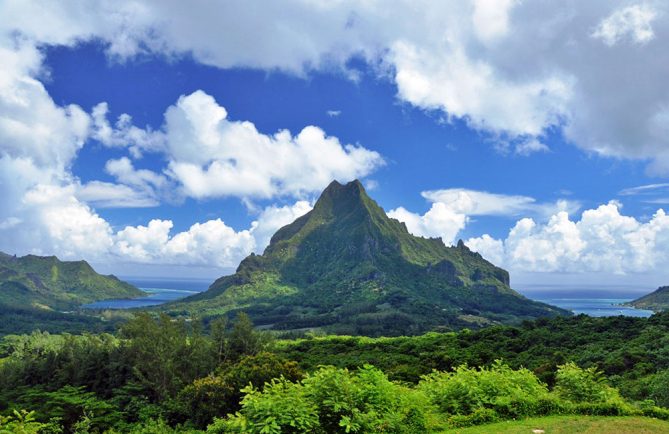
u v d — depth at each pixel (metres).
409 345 87.31
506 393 14.93
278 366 42.88
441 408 15.20
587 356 62.88
